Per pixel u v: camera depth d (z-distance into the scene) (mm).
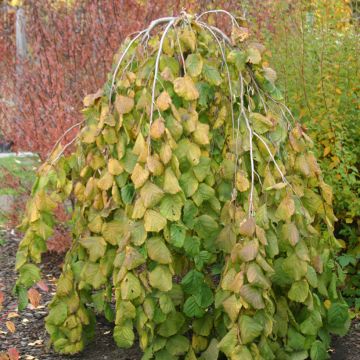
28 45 6109
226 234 3324
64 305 3773
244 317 3160
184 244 3340
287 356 3543
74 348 3854
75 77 5836
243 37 3529
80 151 3754
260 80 3623
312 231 3391
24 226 3727
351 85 4988
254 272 3066
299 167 3535
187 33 3438
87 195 3561
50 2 5984
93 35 5781
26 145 5859
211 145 3586
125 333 3418
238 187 3305
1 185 6777
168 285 3248
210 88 3553
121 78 3527
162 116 3342
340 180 4863
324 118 4895
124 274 3229
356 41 5051
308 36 5152
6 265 5949
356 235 5043
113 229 3543
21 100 5875
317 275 3625
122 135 3449
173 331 3457
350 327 4520
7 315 4727
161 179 3234
